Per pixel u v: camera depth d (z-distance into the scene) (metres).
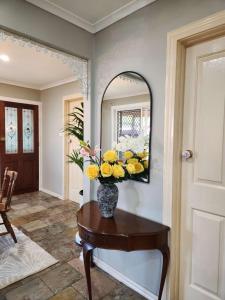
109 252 2.00
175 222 1.55
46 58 2.91
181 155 1.56
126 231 1.45
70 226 3.02
